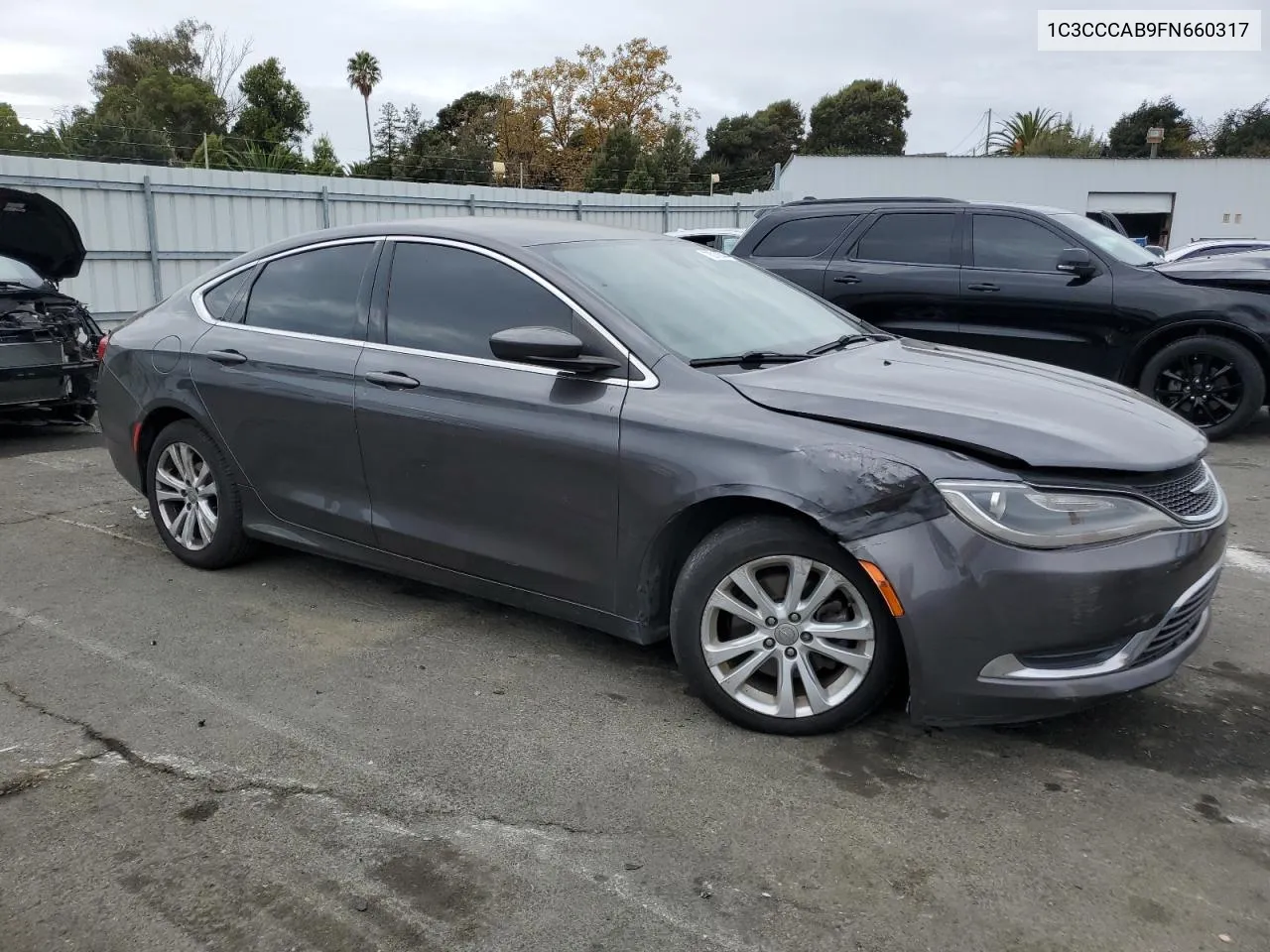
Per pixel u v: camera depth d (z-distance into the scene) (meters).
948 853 2.65
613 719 3.38
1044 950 2.30
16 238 8.23
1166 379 7.73
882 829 2.75
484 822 2.79
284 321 4.40
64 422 8.45
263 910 2.44
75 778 3.00
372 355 4.02
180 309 4.87
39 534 5.48
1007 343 8.00
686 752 3.16
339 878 2.55
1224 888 2.51
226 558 4.76
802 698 3.21
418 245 4.05
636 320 3.54
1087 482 2.86
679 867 2.59
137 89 49.84
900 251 8.37
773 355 3.62
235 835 2.73
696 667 3.30
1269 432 8.11
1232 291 7.33
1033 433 2.94
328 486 4.22
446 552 3.88
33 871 2.58
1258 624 4.21
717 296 4.05
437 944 2.32
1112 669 2.90
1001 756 3.13
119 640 4.04
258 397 4.34
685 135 55.41
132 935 2.35
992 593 2.82
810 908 2.44
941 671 2.90
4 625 4.20
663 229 24.27
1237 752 3.17
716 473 3.13
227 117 53.66
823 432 3.06
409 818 2.81
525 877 2.56
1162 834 2.73
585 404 3.43
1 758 3.12
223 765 3.09
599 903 2.46
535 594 3.70
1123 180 32.78
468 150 55.03
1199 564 2.98
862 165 32.66
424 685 3.63
